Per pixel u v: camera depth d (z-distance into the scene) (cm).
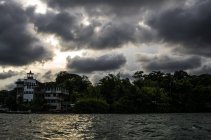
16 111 18112
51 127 7300
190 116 14750
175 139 4869
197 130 6544
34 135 5347
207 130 6556
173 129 6762
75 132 6000
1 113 17325
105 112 19400
